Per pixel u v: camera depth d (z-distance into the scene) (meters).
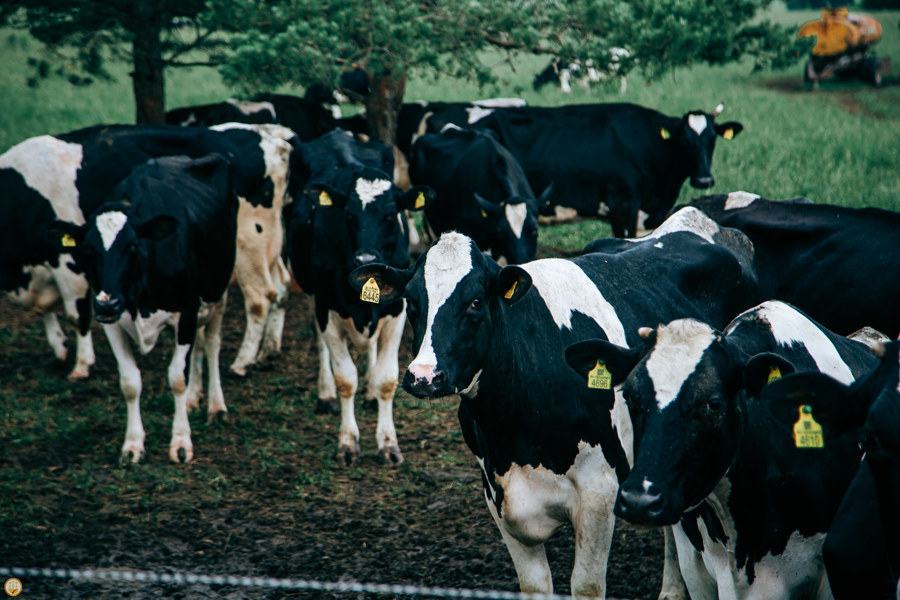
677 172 10.36
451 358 3.64
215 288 6.89
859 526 3.09
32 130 17.48
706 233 5.27
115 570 4.97
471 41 10.02
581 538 3.99
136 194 6.36
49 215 7.47
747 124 17.05
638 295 4.44
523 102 12.69
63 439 6.70
